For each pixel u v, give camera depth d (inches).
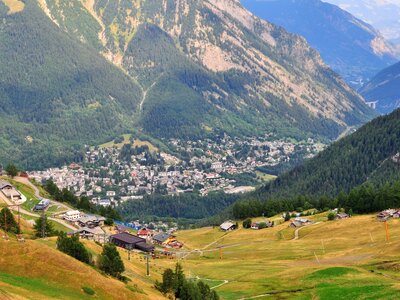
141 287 5610.2
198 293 5748.0
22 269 4724.4
